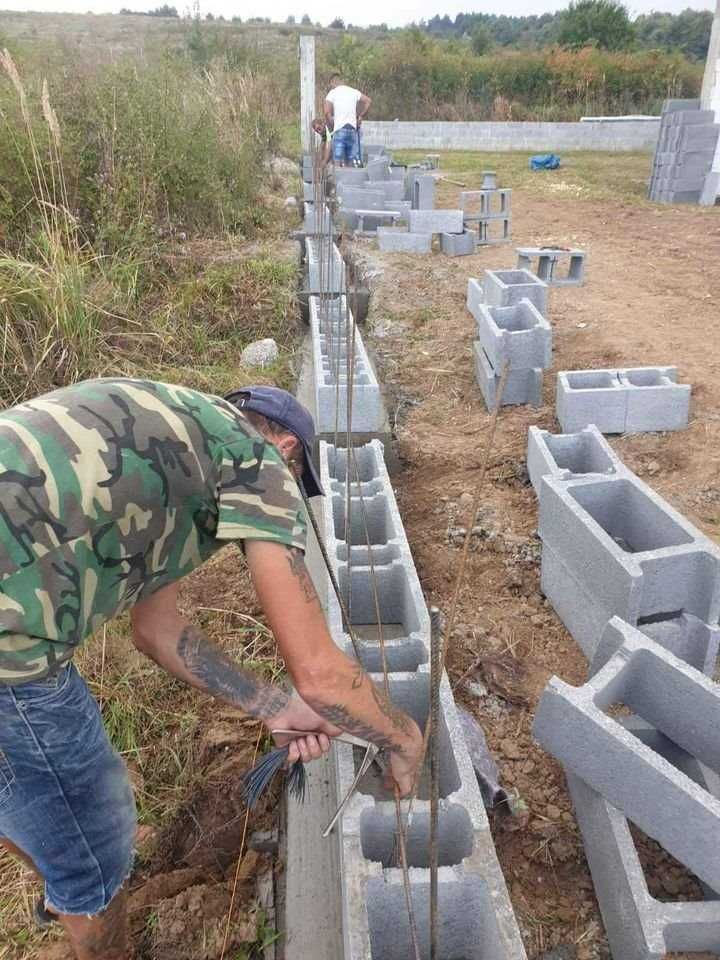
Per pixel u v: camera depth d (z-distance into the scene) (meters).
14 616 1.37
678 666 2.19
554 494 2.97
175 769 2.67
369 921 1.87
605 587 2.66
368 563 3.03
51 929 2.21
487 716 2.75
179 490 1.45
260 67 14.38
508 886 2.21
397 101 21.72
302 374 5.64
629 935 1.94
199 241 7.46
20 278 4.96
